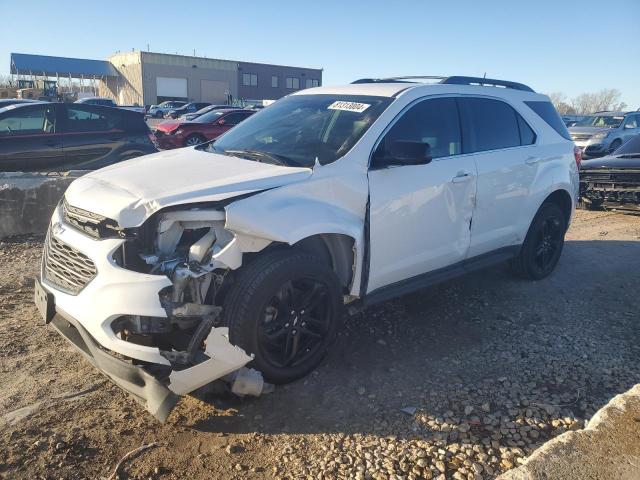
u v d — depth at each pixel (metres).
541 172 5.33
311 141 4.09
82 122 10.06
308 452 3.00
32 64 63.00
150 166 3.84
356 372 3.84
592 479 2.37
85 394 3.49
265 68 73.75
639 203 8.98
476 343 4.32
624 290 5.56
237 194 3.26
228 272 3.22
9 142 9.34
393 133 4.11
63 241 3.31
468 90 4.82
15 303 4.86
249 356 3.18
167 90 65.88
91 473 2.81
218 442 3.07
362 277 3.89
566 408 3.40
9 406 3.32
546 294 5.42
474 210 4.68
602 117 20.27
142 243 3.12
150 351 2.90
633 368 3.91
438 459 2.94
